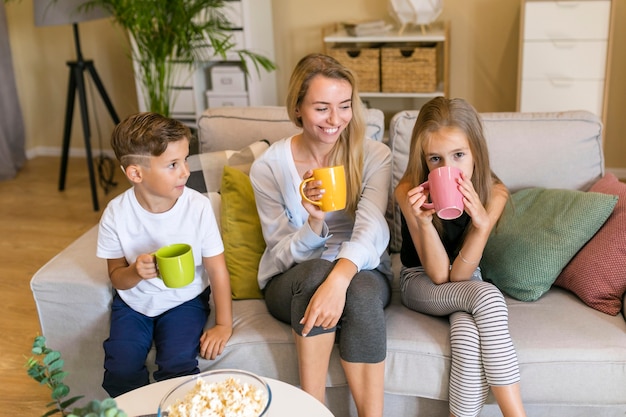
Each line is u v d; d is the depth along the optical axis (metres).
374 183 1.91
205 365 1.81
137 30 3.39
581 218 1.89
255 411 1.21
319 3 4.11
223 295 1.83
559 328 1.75
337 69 1.79
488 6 3.89
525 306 1.86
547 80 3.54
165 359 1.75
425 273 1.92
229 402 1.22
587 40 3.42
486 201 1.86
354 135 1.87
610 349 1.68
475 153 1.81
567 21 3.42
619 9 3.74
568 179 2.10
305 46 4.21
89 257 1.99
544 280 1.88
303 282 1.72
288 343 1.79
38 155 4.91
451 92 4.11
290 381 1.82
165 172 1.69
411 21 3.65
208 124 2.31
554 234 1.90
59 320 1.92
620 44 3.80
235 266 2.01
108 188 4.23
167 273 1.60
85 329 1.91
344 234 1.95
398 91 3.75
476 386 1.69
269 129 2.25
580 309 1.83
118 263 1.84
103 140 4.80
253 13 3.84
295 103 1.83
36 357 2.46
